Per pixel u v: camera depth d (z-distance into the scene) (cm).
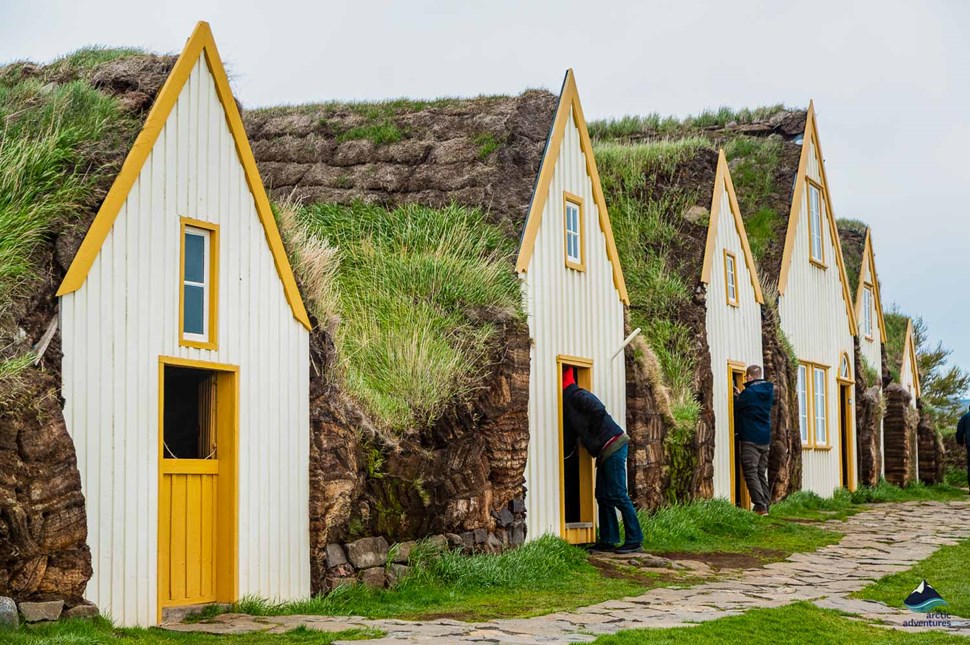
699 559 1502
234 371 1050
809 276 2683
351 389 1198
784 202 2672
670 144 2364
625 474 1538
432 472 1246
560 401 1562
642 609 1080
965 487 3378
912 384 3622
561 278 1598
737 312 2253
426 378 1278
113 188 938
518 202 1620
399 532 1203
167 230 995
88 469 893
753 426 2080
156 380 967
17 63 1209
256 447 1066
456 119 1802
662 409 1828
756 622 989
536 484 1480
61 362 880
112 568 905
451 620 989
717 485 2089
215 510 1036
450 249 1533
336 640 864
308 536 1119
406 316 1372
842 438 2884
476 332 1388
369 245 1540
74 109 1035
